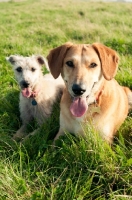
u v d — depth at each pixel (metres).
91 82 0.78
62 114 0.90
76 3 4.94
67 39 2.14
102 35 2.14
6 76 1.38
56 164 0.80
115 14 3.33
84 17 3.13
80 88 0.75
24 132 1.03
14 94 1.28
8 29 2.62
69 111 0.86
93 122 0.84
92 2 5.14
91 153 0.78
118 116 0.92
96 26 2.39
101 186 0.72
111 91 0.88
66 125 0.90
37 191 0.69
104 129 0.86
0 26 2.73
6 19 3.22
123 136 0.93
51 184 0.71
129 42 1.83
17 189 0.71
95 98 0.84
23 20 3.13
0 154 0.85
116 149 0.81
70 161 0.79
